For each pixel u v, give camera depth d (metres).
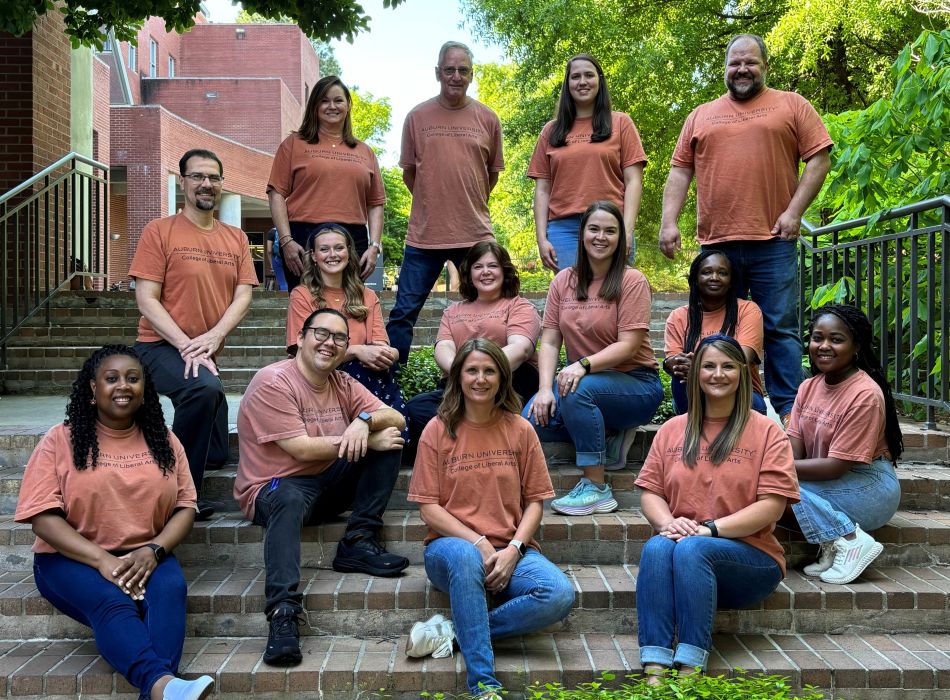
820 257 6.27
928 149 5.53
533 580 3.36
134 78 32.59
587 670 3.22
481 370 3.49
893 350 5.84
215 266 4.20
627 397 4.16
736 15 14.45
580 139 4.89
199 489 4.02
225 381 6.55
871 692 3.22
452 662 3.28
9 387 6.59
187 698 2.88
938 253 5.64
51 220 8.87
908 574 3.83
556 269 4.95
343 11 6.75
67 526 3.29
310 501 3.72
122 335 7.34
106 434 3.41
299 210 5.03
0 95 8.53
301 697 3.20
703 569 3.22
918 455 4.65
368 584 3.65
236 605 3.57
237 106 33.25
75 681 3.18
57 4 9.04
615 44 14.36
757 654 3.37
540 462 3.62
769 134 4.37
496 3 14.26
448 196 5.04
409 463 4.54
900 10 10.17
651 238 16.97
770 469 3.37
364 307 4.41
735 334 4.15
